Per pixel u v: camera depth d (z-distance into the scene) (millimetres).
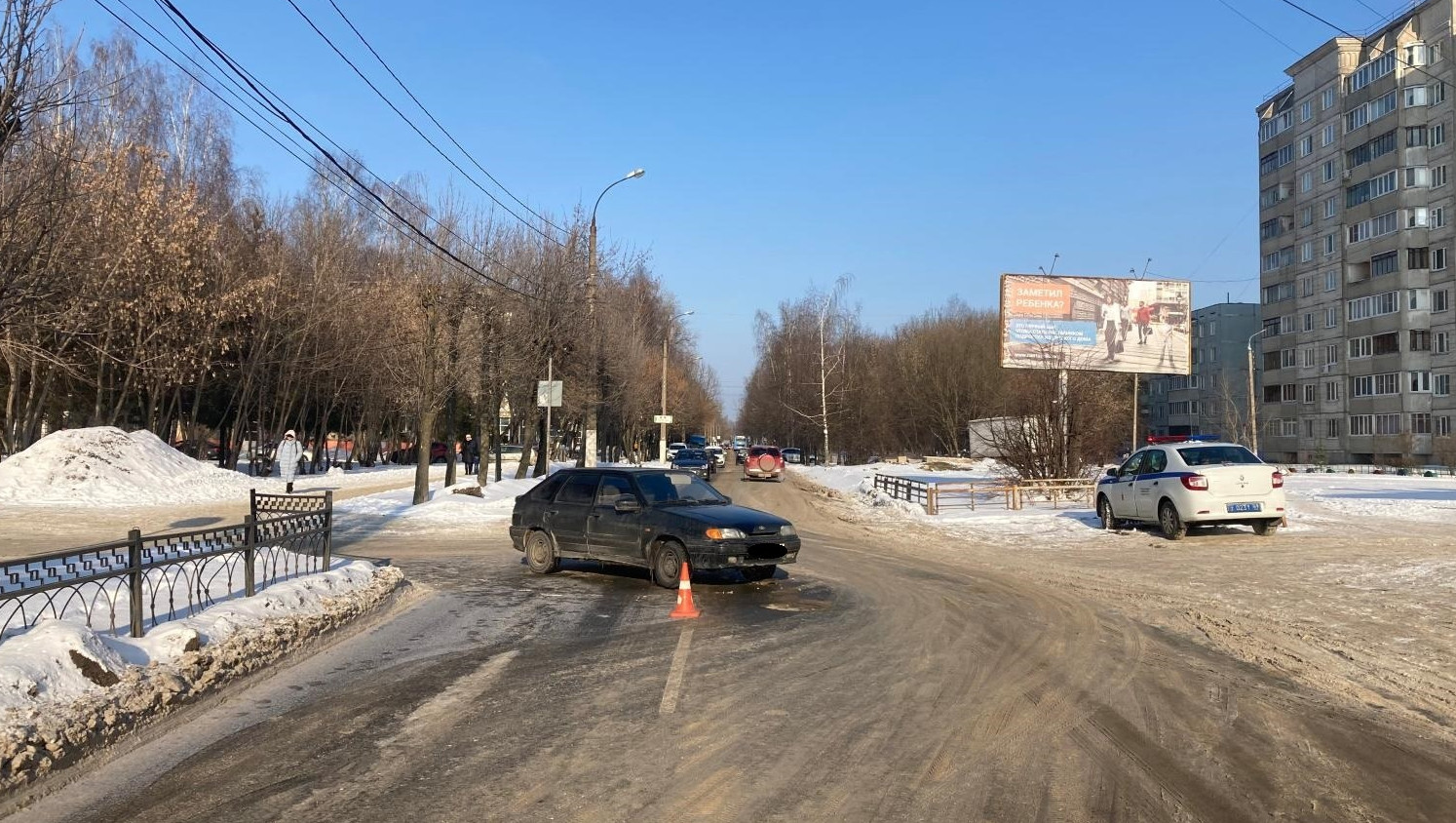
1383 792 4824
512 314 27641
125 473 26703
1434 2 56875
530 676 7262
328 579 10117
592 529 12648
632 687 6906
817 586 12117
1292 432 68938
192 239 27797
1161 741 5645
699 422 91312
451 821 4395
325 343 40531
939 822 4410
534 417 34188
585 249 30625
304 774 5043
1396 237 58750
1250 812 4551
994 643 8523
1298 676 7258
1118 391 33438
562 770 5094
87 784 4914
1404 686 6938
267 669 7418
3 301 9289
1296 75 68438
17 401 30031
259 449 42906
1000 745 5562
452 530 19859
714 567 11500
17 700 5453
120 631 7211
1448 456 49844
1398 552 14383
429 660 7797
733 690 6824
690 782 4918
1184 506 16625
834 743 5586
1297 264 68438
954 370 69375
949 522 22172
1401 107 58375
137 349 27219
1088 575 13031
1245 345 85625
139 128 29250
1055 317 32875
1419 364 57625
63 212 9984
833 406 73938
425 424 24391
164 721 6004
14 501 24266
